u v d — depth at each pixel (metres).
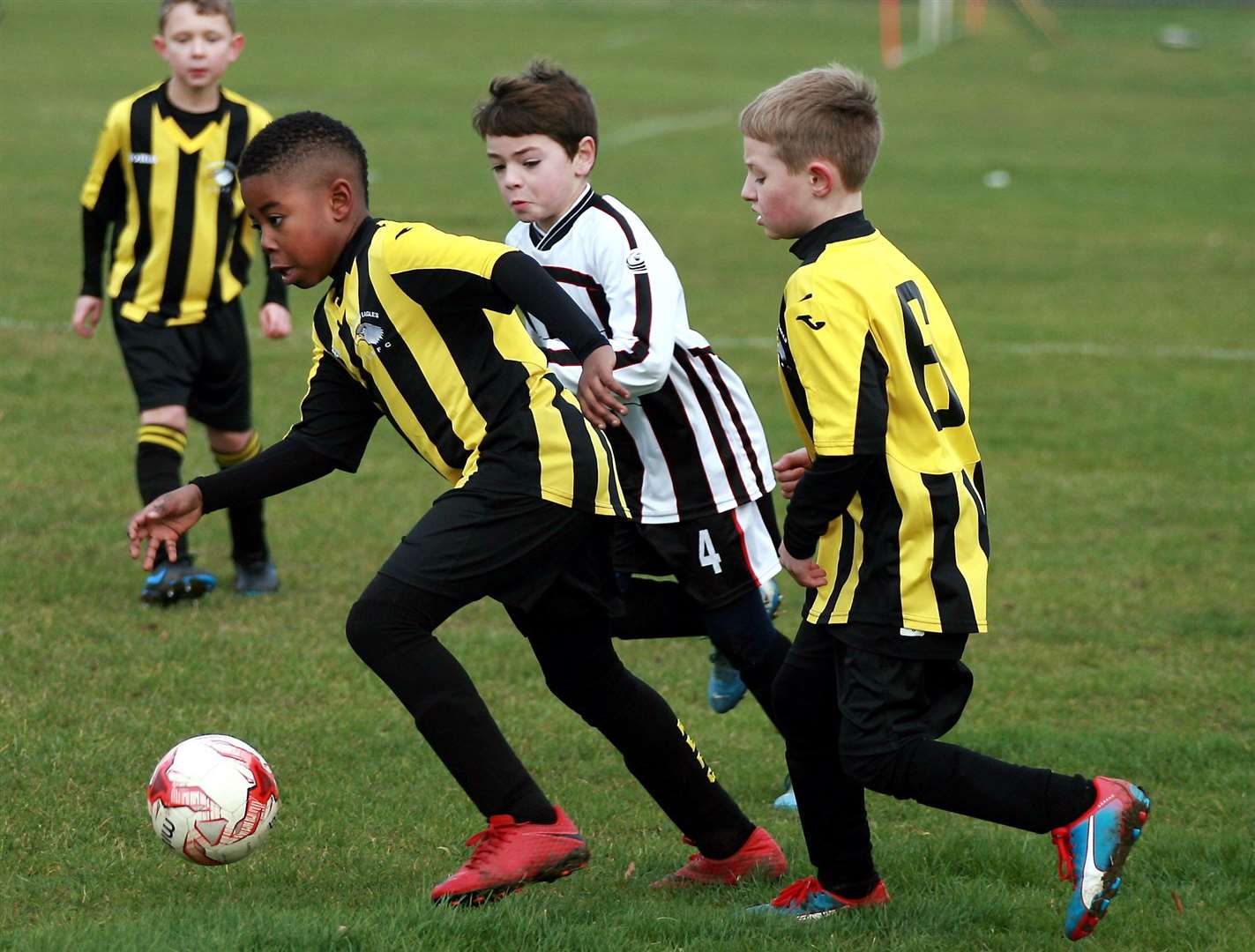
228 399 23.61
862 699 12.27
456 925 12.11
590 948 12.04
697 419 15.61
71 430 31.03
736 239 57.09
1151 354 41.50
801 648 12.89
